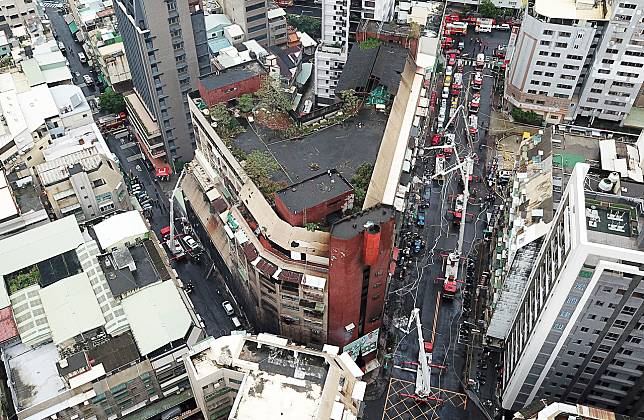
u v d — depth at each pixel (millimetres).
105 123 175750
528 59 158125
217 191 125375
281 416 81500
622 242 79688
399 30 140000
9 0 180500
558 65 155875
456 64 190875
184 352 102062
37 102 145250
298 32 194625
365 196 105688
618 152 107188
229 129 118000
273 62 155625
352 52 134500
